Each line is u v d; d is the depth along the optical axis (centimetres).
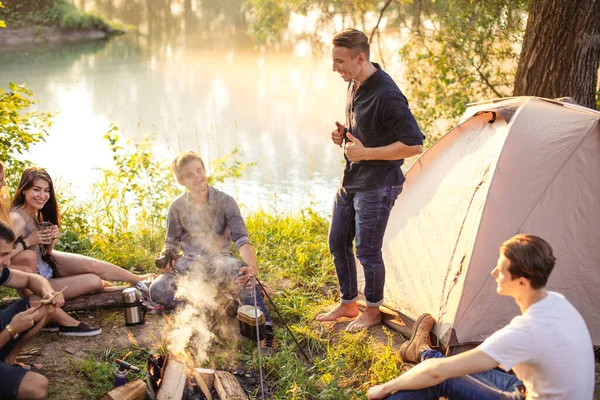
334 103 1884
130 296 431
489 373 302
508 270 268
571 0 579
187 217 454
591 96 601
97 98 1878
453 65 870
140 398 343
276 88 2122
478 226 386
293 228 650
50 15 3184
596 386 363
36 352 399
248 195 1009
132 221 700
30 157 1220
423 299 418
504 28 884
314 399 362
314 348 419
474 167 416
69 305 447
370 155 388
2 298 475
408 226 455
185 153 447
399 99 381
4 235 358
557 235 391
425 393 296
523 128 400
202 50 3031
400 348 389
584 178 390
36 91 1928
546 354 257
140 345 414
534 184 391
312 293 503
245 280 410
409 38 952
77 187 900
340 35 383
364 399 353
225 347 412
